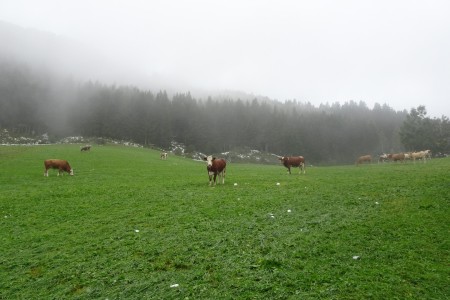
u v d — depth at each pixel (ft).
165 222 57.41
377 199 64.39
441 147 333.01
